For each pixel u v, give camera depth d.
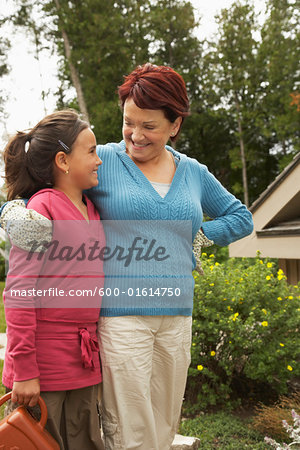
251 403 4.43
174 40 26.86
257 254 5.10
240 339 4.14
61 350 1.71
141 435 1.89
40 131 1.82
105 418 1.91
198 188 2.21
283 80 26.27
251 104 27.38
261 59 26.81
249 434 3.63
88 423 1.78
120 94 1.98
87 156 1.84
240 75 26.67
